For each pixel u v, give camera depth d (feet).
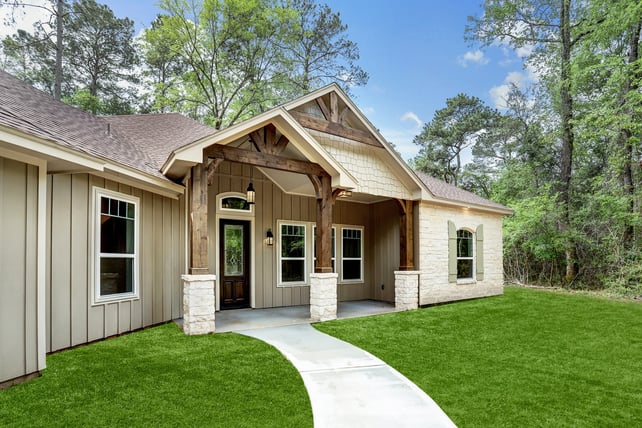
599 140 52.75
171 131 34.42
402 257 31.89
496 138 85.92
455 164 95.96
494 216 40.22
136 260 22.06
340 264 36.96
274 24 64.03
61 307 17.04
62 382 13.37
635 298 40.14
